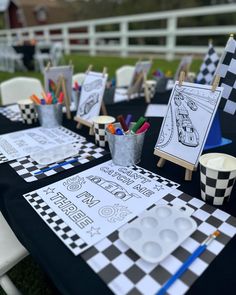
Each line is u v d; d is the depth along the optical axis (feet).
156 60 17.48
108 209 2.04
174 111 2.58
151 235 1.67
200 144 2.35
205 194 2.10
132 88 5.75
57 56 21.33
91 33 24.39
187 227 1.75
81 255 1.62
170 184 2.40
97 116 3.53
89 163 2.82
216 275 1.47
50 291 3.50
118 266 1.53
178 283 1.42
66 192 2.29
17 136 3.66
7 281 2.61
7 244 2.73
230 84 2.74
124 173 2.60
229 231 1.79
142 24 38.88
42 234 1.82
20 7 45.88
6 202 2.19
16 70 22.02
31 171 2.67
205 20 35.88
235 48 2.67
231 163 2.11
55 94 4.37
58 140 3.50
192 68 12.41
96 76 3.92
